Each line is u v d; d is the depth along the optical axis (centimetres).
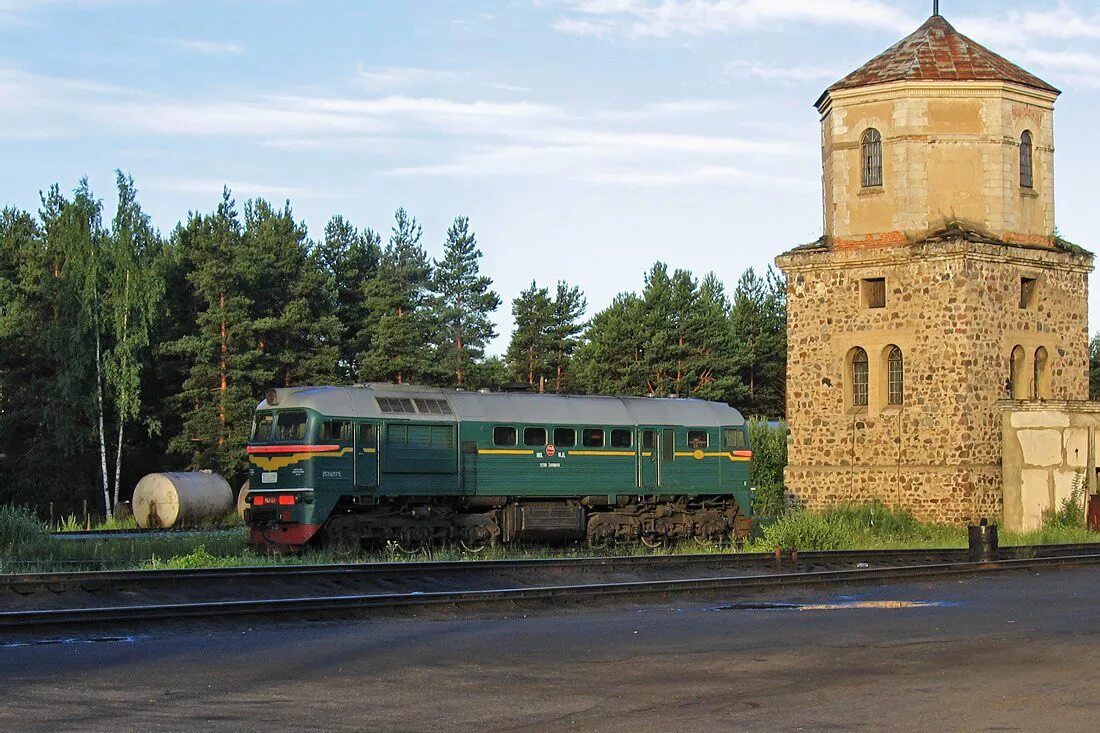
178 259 6694
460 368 7556
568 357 8106
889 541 3725
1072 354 4400
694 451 3853
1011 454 4125
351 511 3278
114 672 1405
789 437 4409
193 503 4862
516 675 1414
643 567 2742
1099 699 1274
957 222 4212
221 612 1819
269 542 3209
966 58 4272
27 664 1448
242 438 5975
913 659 1527
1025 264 4256
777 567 2866
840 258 4312
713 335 7994
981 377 4122
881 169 4291
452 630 1777
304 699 1273
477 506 3516
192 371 6197
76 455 6125
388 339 6869
